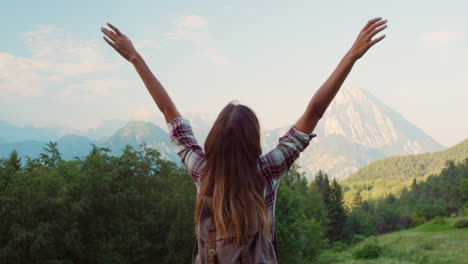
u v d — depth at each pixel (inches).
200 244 59.1
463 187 4938.5
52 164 1349.7
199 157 66.1
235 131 58.5
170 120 71.7
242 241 56.5
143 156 1438.2
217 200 57.0
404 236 2694.4
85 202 1145.4
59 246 1083.3
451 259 1513.3
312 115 62.1
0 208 959.6
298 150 61.4
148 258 1354.6
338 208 3882.9
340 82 60.3
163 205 1316.4
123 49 74.8
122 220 1258.6
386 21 59.1
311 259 1843.0
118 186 1272.1
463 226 2746.1
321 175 4025.6
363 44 59.1
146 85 74.4
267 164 60.6
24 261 985.5
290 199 1376.7
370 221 4886.8
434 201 6112.2
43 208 1026.1
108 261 1167.6
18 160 1350.9
